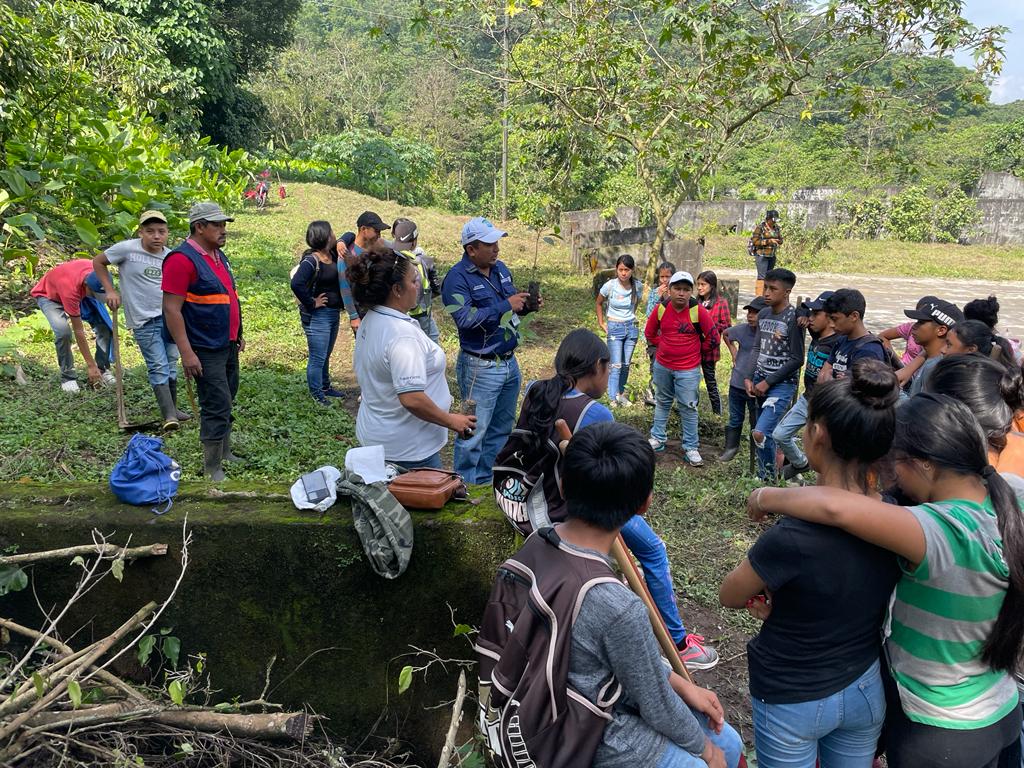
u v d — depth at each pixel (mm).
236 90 30891
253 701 2875
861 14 8664
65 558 2961
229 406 4973
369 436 3576
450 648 3076
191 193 14680
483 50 35906
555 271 18016
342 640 3059
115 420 6098
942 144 44438
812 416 2258
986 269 25250
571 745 1975
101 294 6500
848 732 2375
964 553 2115
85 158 11562
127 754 2668
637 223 25625
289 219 22281
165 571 2984
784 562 2164
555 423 2805
